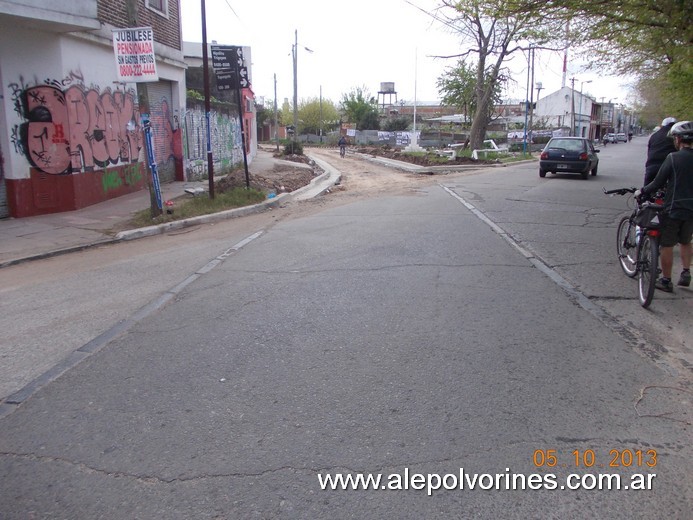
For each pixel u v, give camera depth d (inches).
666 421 149.8
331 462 131.0
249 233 411.5
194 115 773.3
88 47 507.2
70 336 210.5
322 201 593.3
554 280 280.2
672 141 283.1
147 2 617.3
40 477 126.6
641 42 440.5
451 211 501.7
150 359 187.5
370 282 272.2
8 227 420.8
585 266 308.3
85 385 170.2
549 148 827.4
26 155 453.7
